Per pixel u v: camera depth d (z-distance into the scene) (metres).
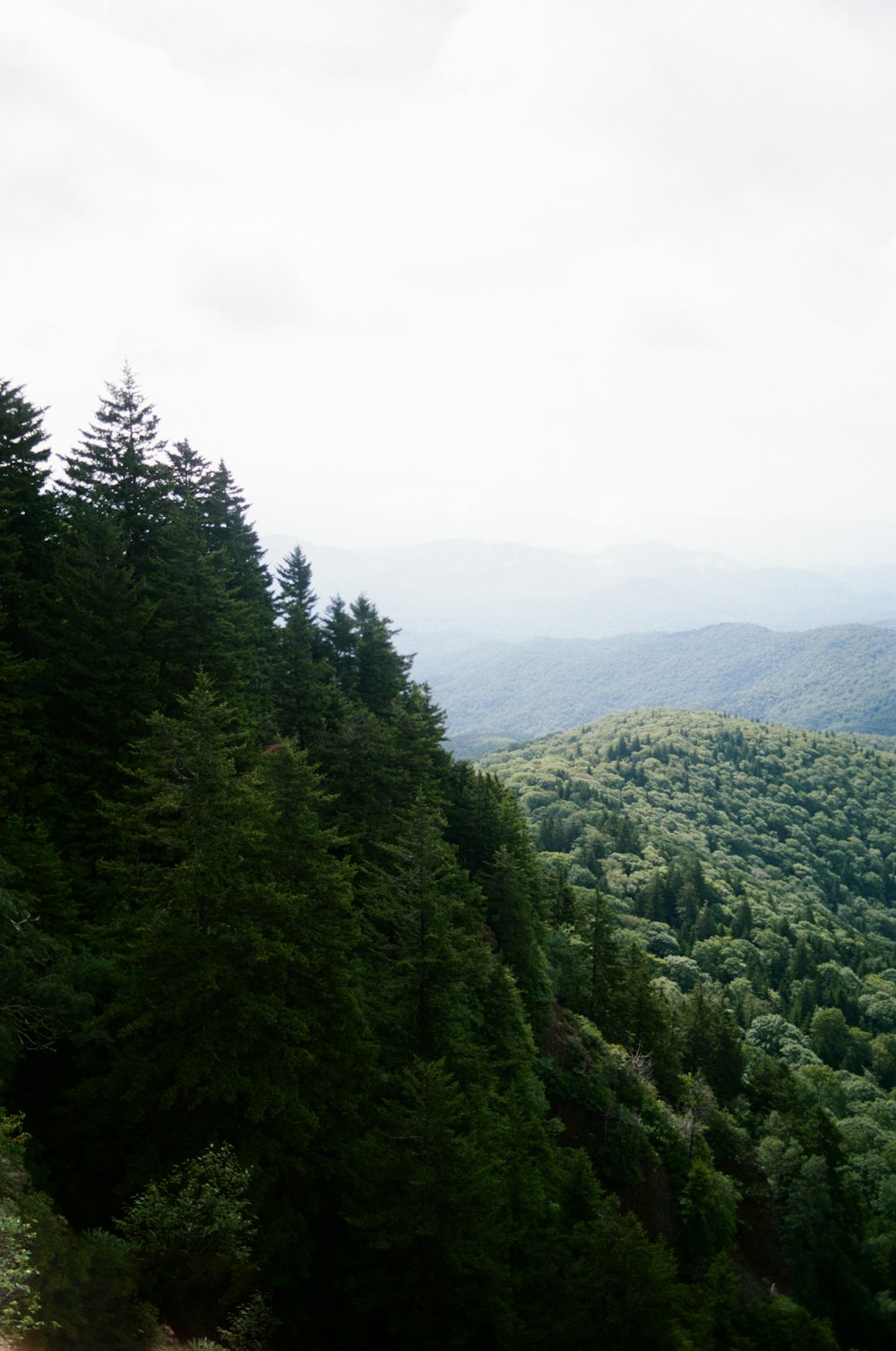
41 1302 9.73
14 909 15.23
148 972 15.64
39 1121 16.02
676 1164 38.81
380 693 49.66
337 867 20.53
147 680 27.19
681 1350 18.77
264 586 49.56
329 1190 18.22
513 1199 21.56
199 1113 15.77
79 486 33.53
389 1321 15.95
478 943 32.19
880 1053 92.00
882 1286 42.62
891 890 187.50
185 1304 12.39
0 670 22.30
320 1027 17.69
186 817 16.45
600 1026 48.94
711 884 137.38
